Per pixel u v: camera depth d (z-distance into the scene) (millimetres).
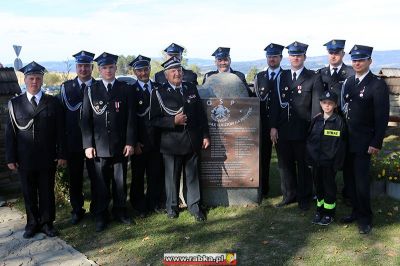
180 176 5500
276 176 7035
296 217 5152
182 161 5324
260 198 5762
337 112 4785
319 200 4949
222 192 5617
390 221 4875
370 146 4508
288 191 5566
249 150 5500
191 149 5176
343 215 5145
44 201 4883
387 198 5621
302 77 5305
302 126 5293
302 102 5266
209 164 5539
